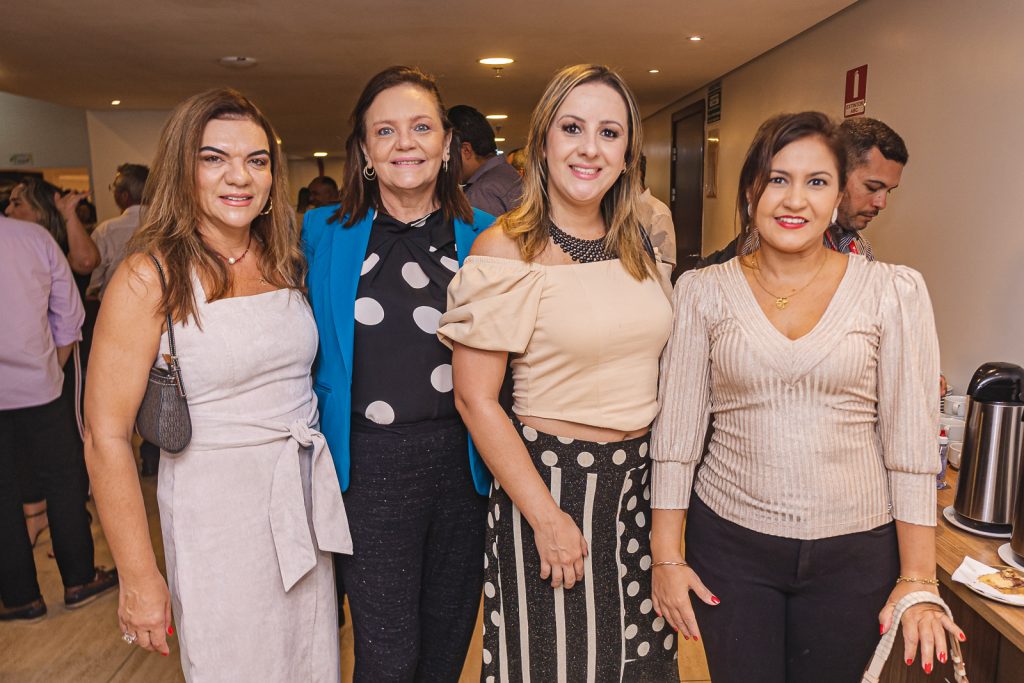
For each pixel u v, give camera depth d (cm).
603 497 149
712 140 600
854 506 132
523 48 439
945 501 192
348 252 163
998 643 166
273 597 153
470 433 149
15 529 262
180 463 146
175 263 141
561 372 145
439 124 162
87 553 279
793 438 131
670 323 148
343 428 160
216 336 144
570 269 144
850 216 197
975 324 284
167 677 236
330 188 741
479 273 142
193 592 147
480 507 173
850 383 129
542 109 143
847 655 137
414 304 162
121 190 399
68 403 271
